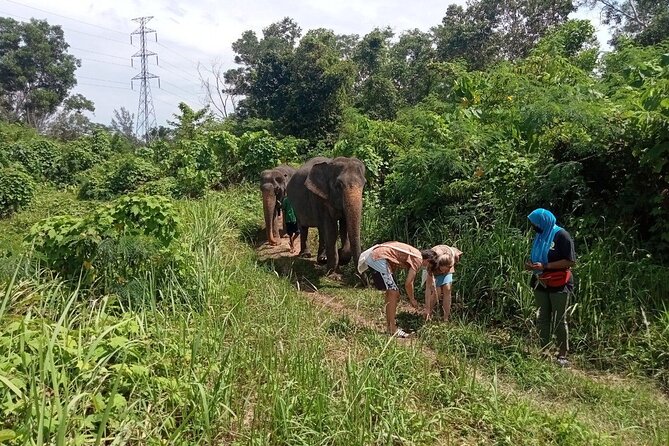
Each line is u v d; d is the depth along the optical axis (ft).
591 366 18.88
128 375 12.51
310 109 98.99
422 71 106.42
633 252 21.88
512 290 22.49
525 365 17.90
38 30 186.39
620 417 14.89
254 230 40.88
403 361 16.71
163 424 11.44
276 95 105.29
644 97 22.41
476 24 100.53
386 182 35.94
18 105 186.50
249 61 138.92
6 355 11.88
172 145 75.82
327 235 30.12
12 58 179.93
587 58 38.55
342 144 45.03
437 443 12.92
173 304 17.78
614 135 24.66
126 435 10.79
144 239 19.20
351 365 14.96
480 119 31.71
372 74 115.55
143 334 14.47
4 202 56.44
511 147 29.09
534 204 26.32
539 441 13.01
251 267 27.71
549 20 99.71
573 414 14.11
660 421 14.67
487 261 24.04
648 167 23.48
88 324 14.48
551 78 32.17
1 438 9.16
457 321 22.68
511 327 21.88
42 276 18.06
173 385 12.79
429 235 28.48
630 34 86.63
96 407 11.11
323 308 23.49
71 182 80.64
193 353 13.84
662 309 19.90
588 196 25.52
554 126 26.45
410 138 41.32
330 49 101.76
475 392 15.26
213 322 17.48
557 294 18.95
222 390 12.94
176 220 20.74
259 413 12.63
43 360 11.29
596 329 19.54
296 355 15.19
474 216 26.76
